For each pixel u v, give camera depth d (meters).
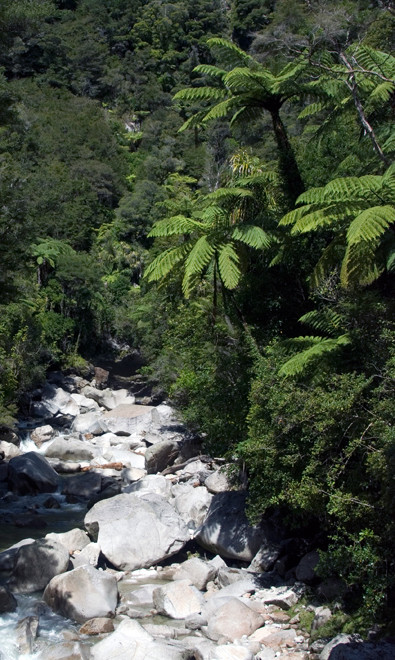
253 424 9.59
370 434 8.32
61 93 73.81
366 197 8.97
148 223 53.78
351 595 9.09
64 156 60.09
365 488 8.49
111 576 10.20
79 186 53.97
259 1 71.31
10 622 9.31
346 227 9.86
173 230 10.97
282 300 11.75
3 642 8.70
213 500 12.79
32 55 75.19
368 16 11.95
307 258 11.60
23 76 74.50
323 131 12.59
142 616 9.77
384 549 8.10
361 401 8.31
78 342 38.97
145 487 16.56
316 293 9.82
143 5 91.50
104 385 37.53
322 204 9.33
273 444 9.12
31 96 67.56
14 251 12.35
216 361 11.75
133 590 10.62
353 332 9.00
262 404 9.46
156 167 62.47
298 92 11.77
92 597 9.75
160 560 11.87
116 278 48.59
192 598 9.96
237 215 12.60
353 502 8.17
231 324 11.95
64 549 11.25
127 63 82.50
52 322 36.91
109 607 9.71
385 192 8.76
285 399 8.77
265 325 11.87
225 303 12.05
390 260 8.70
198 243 10.50
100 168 59.31
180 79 82.06
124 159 67.56
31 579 10.61
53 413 30.20
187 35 85.00
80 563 11.47
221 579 10.73
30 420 28.64
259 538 11.35
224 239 10.72
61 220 47.03
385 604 8.24
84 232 50.09
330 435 8.45
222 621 9.05
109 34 87.25
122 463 20.67
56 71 77.38
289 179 12.09
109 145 66.31
